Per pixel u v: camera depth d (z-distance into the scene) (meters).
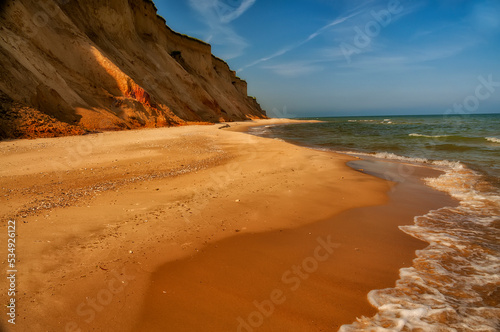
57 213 4.68
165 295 2.87
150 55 38.59
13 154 9.19
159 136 16.72
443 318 2.65
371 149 15.97
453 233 4.67
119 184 6.66
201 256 3.69
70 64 20.95
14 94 14.04
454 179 8.52
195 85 44.47
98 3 30.17
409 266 3.61
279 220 5.02
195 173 8.15
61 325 2.39
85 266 3.26
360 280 3.28
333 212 5.53
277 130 35.00
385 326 2.54
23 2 18.58
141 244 3.88
